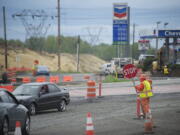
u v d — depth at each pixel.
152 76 127.94
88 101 61.69
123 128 34.53
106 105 55.44
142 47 179.88
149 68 135.88
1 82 106.94
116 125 36.50
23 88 47.03
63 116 44.25
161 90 77.88
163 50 133.12
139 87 37.25
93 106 54.59
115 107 52.66
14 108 29.55
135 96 68.19
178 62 137.75
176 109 49.44
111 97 67.00
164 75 126.94
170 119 40.19
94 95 62.72
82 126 36.25
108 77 114.00
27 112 31.98
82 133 32.09
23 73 180.38
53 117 43.47
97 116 43.62
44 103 46.59
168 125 35.94
